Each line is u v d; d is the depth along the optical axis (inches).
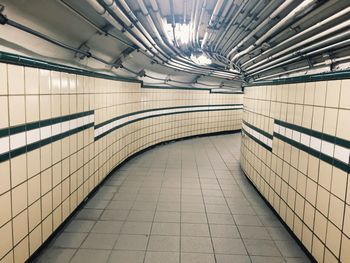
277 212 128.2
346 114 75.5
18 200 78.7
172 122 314.7
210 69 278.5
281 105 125.7
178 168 213.6
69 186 116.1
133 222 121.1
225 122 401.1
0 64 69.0
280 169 124.9
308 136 97.7
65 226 114.7
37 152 88.7
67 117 111.6
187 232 113.7
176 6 126.8
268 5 92.6
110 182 175.2
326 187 84.6
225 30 133.9
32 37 95.3
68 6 89.3
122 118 203.2
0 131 69.7
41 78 90.0
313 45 100.4
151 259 94.3
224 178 191.8
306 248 97.5
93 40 136.6
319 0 73.2
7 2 76.1
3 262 72.6
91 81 140.3
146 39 139.6
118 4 92.8
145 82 263.9
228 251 100.6
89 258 93.7
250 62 179.0
